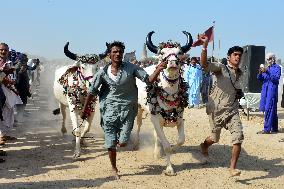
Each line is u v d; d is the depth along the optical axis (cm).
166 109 965
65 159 1101
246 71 2250
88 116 1173
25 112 1997
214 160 1110
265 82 1519
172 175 968
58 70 1395
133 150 1205
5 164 1049
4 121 1255
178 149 1228
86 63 1119
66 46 1130
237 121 932
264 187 905
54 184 896
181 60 953
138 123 1212
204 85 2238
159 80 966
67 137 1394
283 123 1753
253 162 1102
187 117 1861
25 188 869
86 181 918
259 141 1366
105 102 923
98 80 917
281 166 1069
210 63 925
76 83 1116
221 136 1407
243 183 930
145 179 938
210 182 928
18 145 1263
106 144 930
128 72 912
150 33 993
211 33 1655
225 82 932
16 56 1605
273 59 1518
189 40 962
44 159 1099
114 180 927
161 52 945
